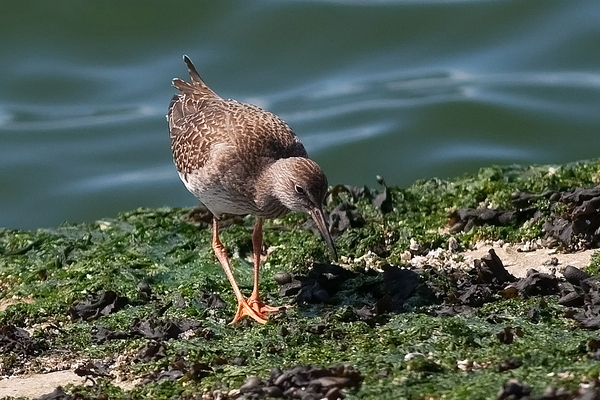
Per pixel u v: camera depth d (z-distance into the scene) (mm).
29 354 11445
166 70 26703
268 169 12781
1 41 27094
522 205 14453
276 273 13492
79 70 26969
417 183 16484
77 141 25969
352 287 12547
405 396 8805
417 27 27703
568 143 24812
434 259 13578
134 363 10797
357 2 27703
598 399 7941
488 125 25484
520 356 9492
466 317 11141
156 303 12750
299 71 27047
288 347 10711
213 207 13492
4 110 26547
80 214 23656
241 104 14227
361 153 24938
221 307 12609
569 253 13211
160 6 27625
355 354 10156
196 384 9875
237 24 27406
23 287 13625
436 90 26641
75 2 27641
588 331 10398
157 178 24875
